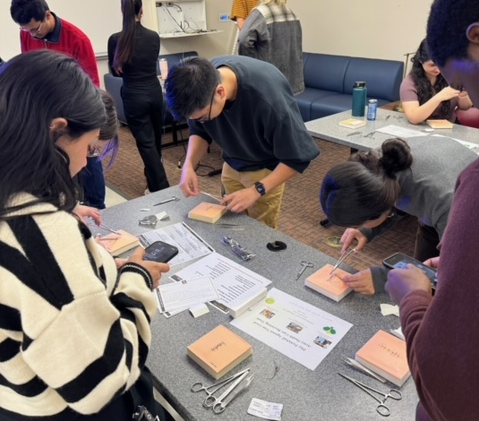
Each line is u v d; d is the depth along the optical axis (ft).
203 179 12.14
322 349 3.23
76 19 15.08
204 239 4.75
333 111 13.70
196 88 4.27
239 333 3.43
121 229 4.98
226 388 2.93
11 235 1.83
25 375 1.97
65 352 1.87
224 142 5.65
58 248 1.88
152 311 2.57
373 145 7.55
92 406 2.00
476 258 1.52
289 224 9.73
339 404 2.79
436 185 3.79
